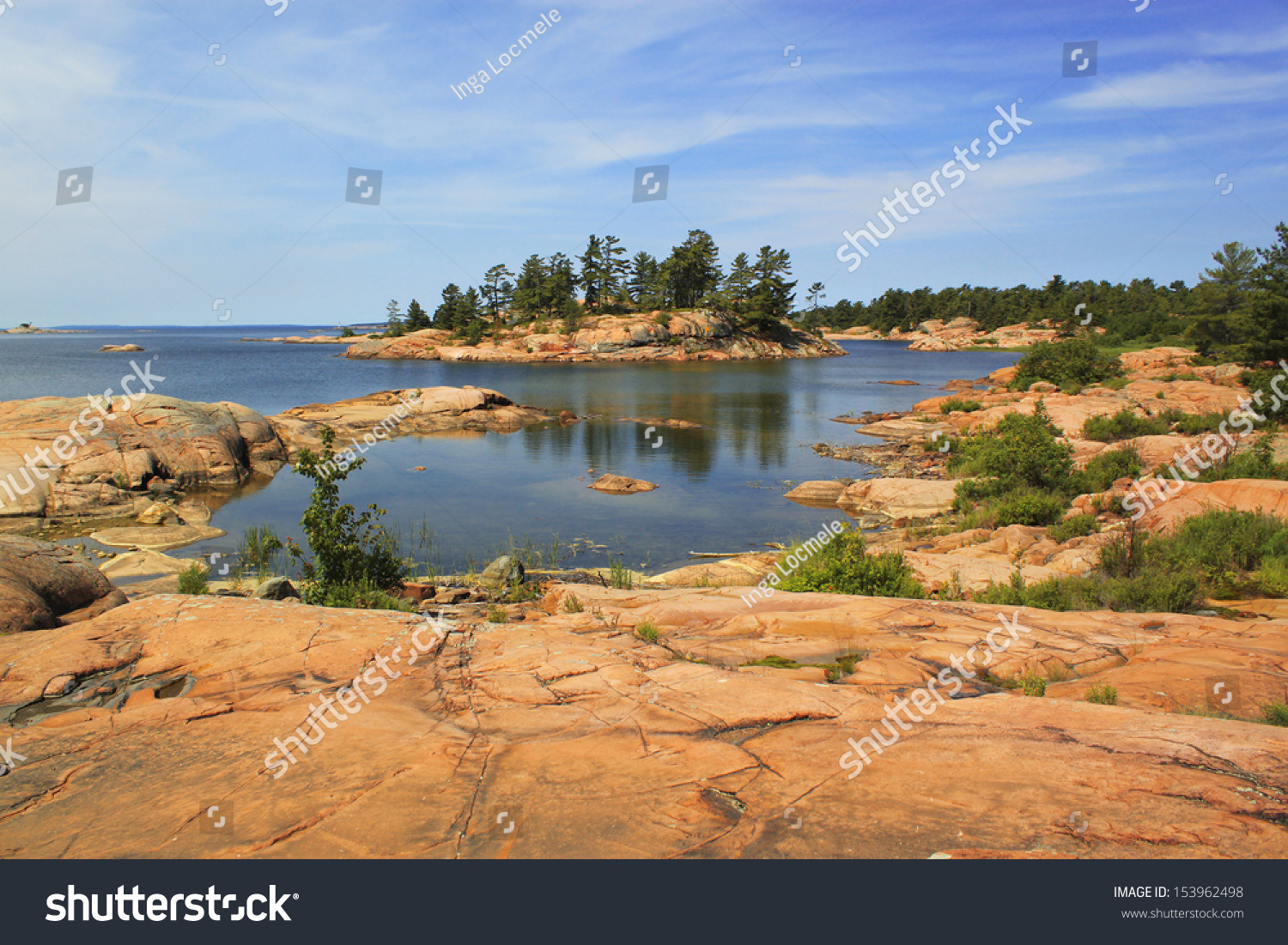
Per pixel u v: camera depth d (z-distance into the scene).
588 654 7.99
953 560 14.83
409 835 4.41
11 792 5.02
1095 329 94.56
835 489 25.92
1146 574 11.67
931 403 49.91
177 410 28.50
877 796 4.72
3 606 9.20
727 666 7.90
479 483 28.33
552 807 4.70
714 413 52.16
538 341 121.25
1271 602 10.52
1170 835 4.12
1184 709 6.41
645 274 143.75
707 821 4.50
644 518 23.00
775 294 131.38
